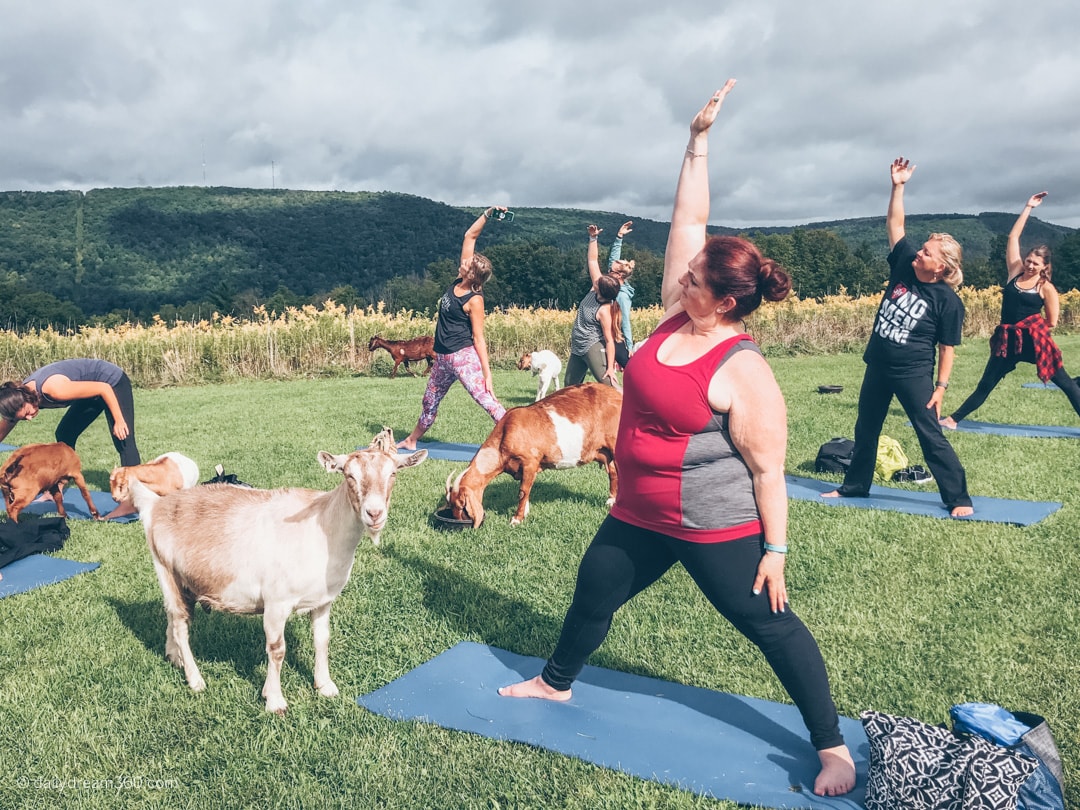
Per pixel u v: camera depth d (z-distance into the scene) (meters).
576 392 6.83
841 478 8.29
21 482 6.48
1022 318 9.96
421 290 105.94
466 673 4.13
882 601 4.98
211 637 4.61
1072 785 3.03
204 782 3.25
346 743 3.49
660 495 3.17
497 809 3.03
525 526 6.66
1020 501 7.09
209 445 10.57
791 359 22.73
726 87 3.33
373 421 12.48
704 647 4.41
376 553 6.02
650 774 3.20
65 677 4.15
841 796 3.04
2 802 3.12
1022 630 4.52
